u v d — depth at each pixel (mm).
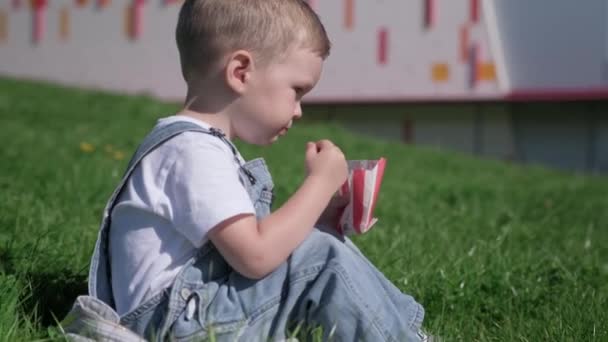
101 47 22562
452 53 20578
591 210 10164
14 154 9562
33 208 5766
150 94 21766
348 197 3568
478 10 20391
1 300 3553
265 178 3523
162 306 3217
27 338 3287
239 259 3178
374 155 15789
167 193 3254
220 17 3396
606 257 6578
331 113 21703
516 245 6551
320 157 3432
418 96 20844
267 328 3193
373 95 21094
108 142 12164
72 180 7484
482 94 20500
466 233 6941
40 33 22938
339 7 21141
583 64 20094
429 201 9367
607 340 3789
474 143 21062
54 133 12836
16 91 18922
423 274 4781
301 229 3266
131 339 3189
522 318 4332
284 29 3410
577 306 4418
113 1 22438
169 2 22109
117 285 3328
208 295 3205
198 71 3455
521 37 20359
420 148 17906
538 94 20312
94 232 5172
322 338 3186
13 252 4418
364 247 5520
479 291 4801
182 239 3273
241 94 3414
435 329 3965
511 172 16141
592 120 20547
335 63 21234
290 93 3438
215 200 3180
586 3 20031
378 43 21000
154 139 3340
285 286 3240
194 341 3129
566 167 20719
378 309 3213
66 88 20250
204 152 3262
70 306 3938
